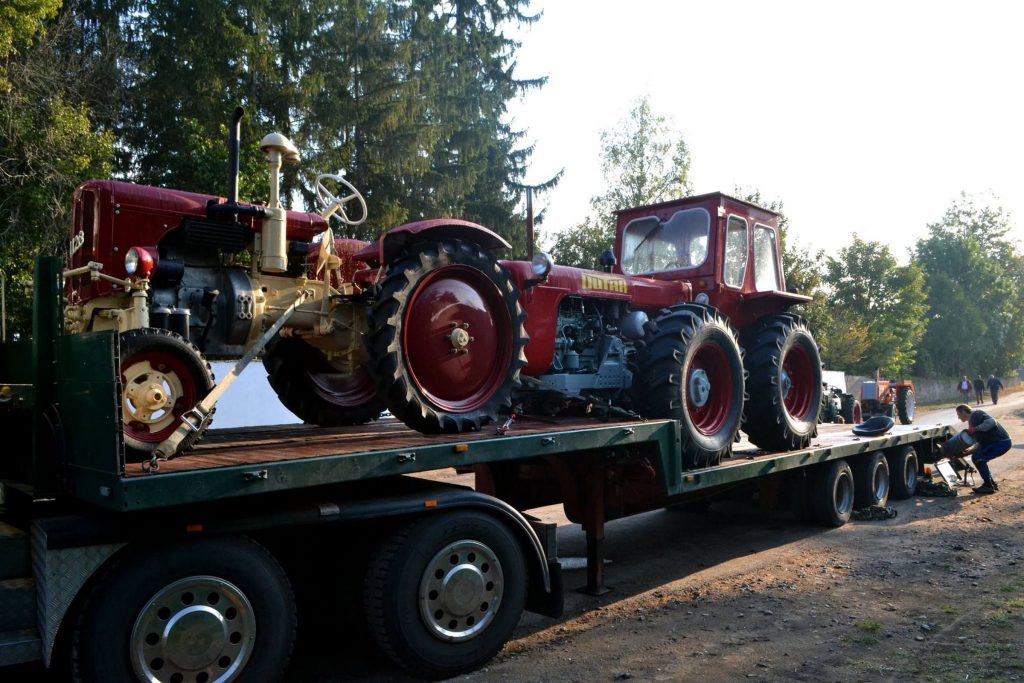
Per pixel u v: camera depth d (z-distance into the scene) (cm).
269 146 401
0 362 411
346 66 1905
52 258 319
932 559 566
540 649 393
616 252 712
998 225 5738
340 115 1830
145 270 357
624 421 499
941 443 954
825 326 2684
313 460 310
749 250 682
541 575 391
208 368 367
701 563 574
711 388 593
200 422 309
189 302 399
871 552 596
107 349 268
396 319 384
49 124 1166
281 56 1831
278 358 515
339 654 388
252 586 300
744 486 642
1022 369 6106
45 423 313
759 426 649
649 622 435
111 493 265
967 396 3181
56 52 1416
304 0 1855
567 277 551
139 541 281
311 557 359
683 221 667
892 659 363
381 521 352
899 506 812
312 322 432
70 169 1159
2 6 1099
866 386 1967
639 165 2628
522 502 541
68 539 265
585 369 571
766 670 354
